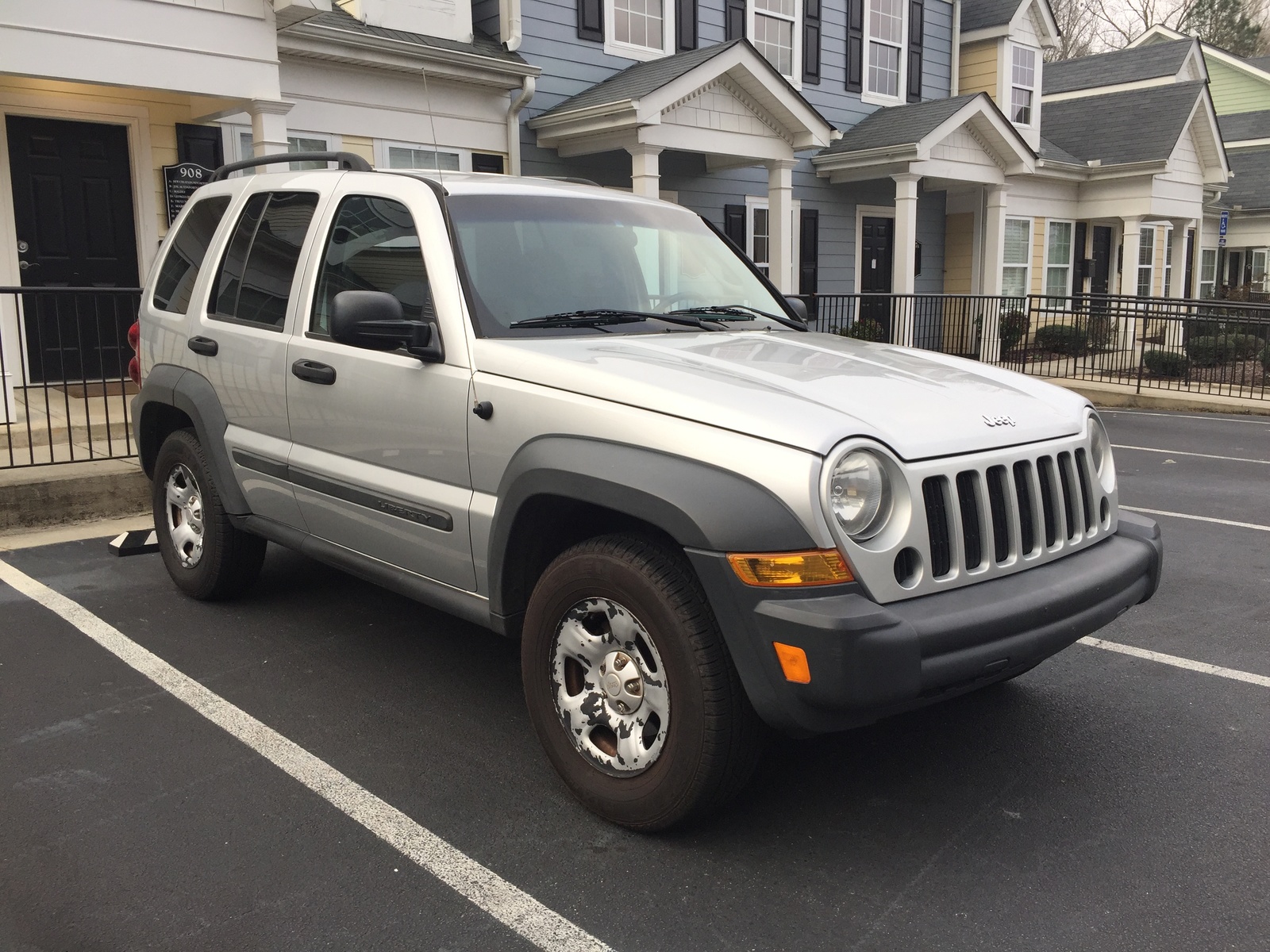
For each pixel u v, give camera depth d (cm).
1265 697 402
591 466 286
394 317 332
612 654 295
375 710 379
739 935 252
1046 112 2341
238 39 838
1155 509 740
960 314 1844
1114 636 473
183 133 959
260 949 246
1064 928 256
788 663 253
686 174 1497
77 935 249
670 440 276
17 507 622
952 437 286
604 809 298
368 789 322
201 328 454
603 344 336
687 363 313
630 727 294
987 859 287
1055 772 339
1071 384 1486
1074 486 319
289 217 423
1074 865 284
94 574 540
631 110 1166
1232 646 460
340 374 374
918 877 278
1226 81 3284
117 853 284
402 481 356
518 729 366
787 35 1606
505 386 317
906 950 247
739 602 258
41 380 907
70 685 398
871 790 326
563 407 301
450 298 341
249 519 445
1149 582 336
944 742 362
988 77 1922
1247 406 1287
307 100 1063
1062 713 387
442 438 338
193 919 256
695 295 407
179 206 951
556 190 404
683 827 300
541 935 252
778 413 270
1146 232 2428
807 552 255
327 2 861
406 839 294
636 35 1397
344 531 388
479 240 358
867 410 283
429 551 351
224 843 290
